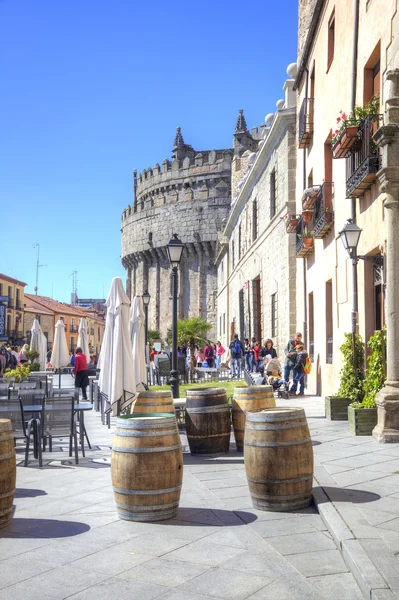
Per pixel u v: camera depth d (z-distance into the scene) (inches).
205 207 2493.8
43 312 3695.9
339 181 642.8
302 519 239.6
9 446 236.5
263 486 252.1
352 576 177.9
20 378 729.0
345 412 507.8
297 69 885.8
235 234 1616.6
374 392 437.7
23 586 177.2
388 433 396.8
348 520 219.5
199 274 2511.1
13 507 266.5
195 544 212.1
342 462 331.0
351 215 569.6
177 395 573.6
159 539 218.5
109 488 302.4
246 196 1352.1
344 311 617.3
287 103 939.3
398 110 398.9
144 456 240.5
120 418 250.7
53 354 1130.0
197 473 333.4
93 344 4709.6
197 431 388.5
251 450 255.4
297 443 252.7
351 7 591.2
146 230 2691.9
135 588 174.7
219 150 2564.0
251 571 185.6
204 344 1752.0
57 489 301.6
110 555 202.2
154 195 2736.2
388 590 154.0
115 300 448.1
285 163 926.4
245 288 1355.8
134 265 2874.0
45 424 374.9
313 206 757.3
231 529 229.1
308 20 890.7
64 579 182.1
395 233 403.5
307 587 171.9
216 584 176.4
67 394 524.4
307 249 794.8
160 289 2672.2
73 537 222.1
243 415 395.5
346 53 610.2
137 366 597.9
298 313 887.7
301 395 752.3
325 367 713.0
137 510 240.8
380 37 497.4
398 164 398.3
